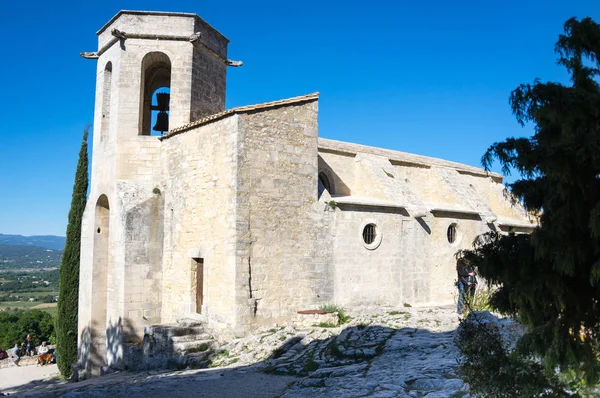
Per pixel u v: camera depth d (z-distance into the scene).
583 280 5.19
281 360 13.66
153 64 23.44
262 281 17.44
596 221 4.44
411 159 28.36
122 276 19.70
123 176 21.06
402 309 19.28
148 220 20.41
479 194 32.19
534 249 5.36
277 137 18.38
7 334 48.19
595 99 4.74
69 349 25.80
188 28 21.59
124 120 21.27
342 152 24.11
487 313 14.18
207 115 22.36
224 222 17.41
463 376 6.78
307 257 18.86
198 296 18.89
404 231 22.52
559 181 4.85
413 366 10.73
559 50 5.32
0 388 23.47
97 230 22.89
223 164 17.70
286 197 18.42
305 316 17.05
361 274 20.59
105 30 22.95
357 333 14.76
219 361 15.14
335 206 19.97
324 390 9.82
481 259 5.87
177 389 11.36
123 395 11.14
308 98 19.42
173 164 20.52
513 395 5.84
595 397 5.70
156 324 18.66
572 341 5.24
